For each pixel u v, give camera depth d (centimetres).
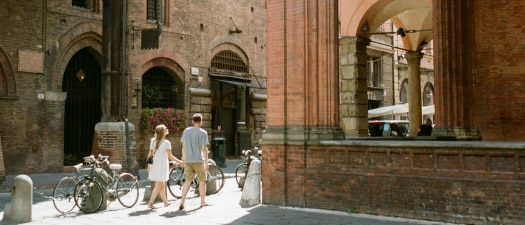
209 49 2480
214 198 1295
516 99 1387
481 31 1438
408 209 942
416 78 2277
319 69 1092
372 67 3297
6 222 958
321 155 1062
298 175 1089
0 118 1752
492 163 854
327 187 1050
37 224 941
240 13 2667
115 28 1741
